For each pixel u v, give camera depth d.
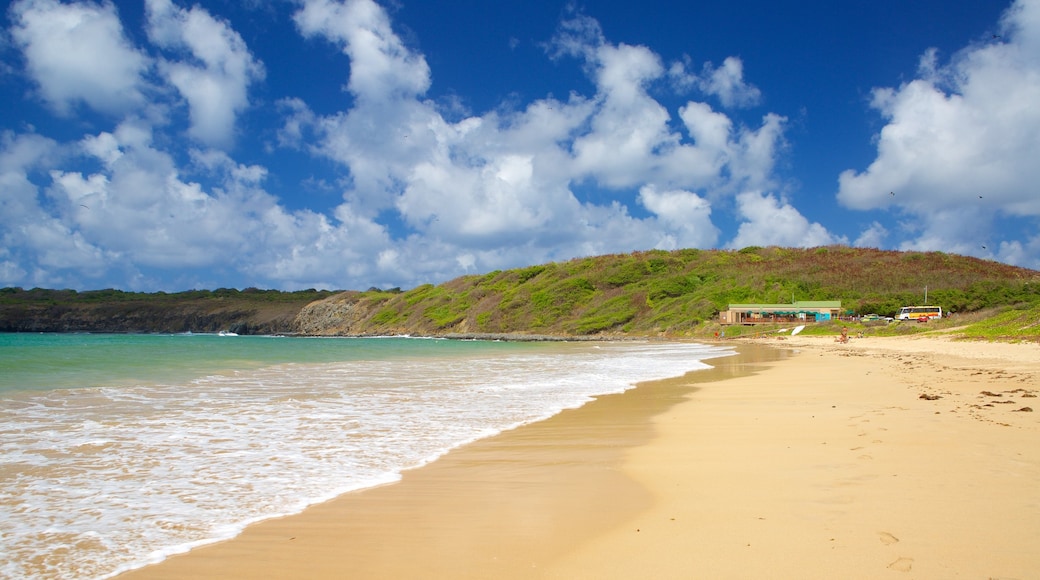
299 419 10.42
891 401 11.43
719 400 12.98
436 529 4.90
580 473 6.70
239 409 11.54
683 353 36.00
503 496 5.83
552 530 4.81
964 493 5.23
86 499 5.70
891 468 6.16
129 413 10.91
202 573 4.09
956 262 84.50
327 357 30.41
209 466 7.02
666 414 11.09
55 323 120.44
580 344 58.38
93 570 4.14
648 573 3.90
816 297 75.94
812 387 14.92
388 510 5.43
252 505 5.57
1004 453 6.63
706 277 86.75
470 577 3.95
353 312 112.62
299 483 6.32
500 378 18.91
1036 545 4.09
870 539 4.29
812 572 3.80
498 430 9.52
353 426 9.78
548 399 13.48
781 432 8.69
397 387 15.90
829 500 5.23
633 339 66.69
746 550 4.20
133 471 6.75
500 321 88.81
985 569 3.75
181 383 16.52
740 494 5.57
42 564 4.22
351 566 4.18
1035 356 21.53
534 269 104.19
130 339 70.31
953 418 8.95
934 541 4.20
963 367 18.38
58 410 11.21
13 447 7.92
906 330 47.75
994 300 67.88
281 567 4.18
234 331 120.38
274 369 21.97
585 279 93.00
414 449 8.05
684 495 5.64
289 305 130.25
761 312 67.00
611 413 11.33
